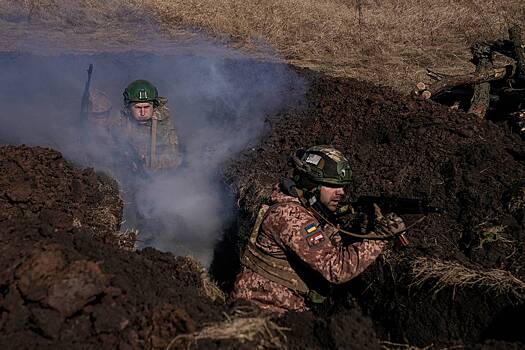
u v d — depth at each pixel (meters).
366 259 3.47
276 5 15.18
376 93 7.00
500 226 4.33
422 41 13.70
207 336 2.86
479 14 15.55
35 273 2.90
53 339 2.76
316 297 3.70
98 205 5.38
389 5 16.64
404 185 5.17
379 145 5.97
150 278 3.38
